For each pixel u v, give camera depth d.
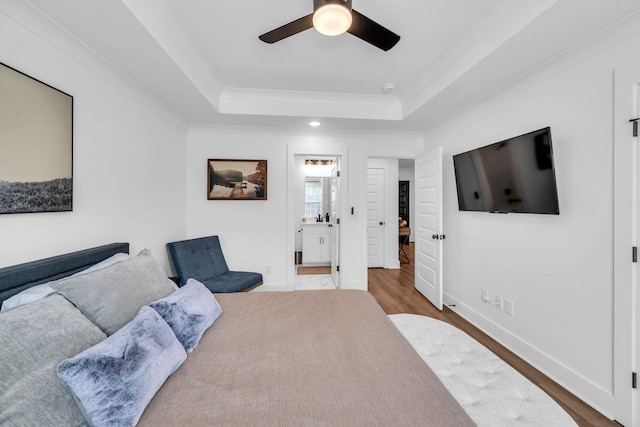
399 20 1.73
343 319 1.49
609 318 1.52
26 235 1.28
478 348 2.08
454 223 2.99
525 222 2.07
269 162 3.47
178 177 3.03
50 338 0.81
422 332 2.36
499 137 2.30
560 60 1.76
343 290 2.01
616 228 1.48
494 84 2.18
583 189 1.65
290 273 3.51
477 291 2.62
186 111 2.79
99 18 1.37
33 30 1.29
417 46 2.02
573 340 1.71
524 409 1.45
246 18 1.73
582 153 1.65
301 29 1.46
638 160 1.39
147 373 0.86
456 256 2.95
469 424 0.76
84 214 1.64
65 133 1.46
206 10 1.65
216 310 1.50
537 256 1.97
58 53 1.44
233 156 3.39
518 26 1.51
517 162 2.04
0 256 1.17
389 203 5.12
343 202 3.64
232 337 1.30
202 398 0.88
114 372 0.78
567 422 1.38
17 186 1.21
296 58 2.20
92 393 0.74
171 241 2.85
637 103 1.39
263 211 3.46
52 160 1.38
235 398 0.88
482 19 1.70
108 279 1.19
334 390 0.92
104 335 1.00
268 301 1.77
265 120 3.08
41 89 1.32
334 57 2.18
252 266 3.46
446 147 3.11
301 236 5.62
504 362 1.89
